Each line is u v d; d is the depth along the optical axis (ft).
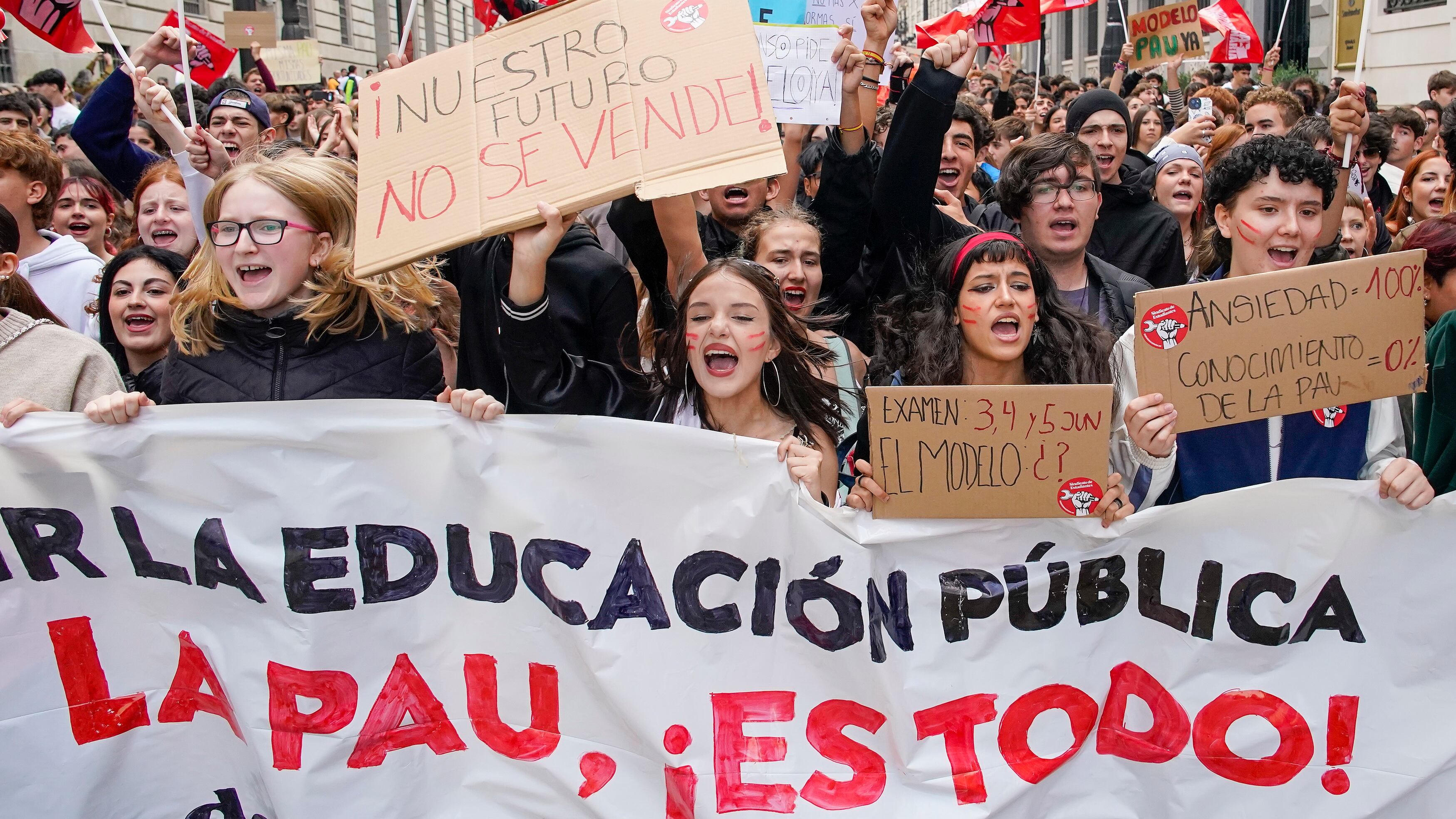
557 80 7.92
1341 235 13.01
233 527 8.28
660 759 8.14
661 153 7.64
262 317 8.58
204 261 8.60
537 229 7.96
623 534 8.16
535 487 8.19
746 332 8.69
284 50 35.73
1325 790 8.13
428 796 8.34
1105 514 7.89
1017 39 20.22
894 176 11.51
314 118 25.81
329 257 8.42
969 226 12.81
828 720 8.09
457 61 8.13
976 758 8.08
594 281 10.19
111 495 8.29
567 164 7.73
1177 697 8.16
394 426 8.20
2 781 8.30
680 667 8.14
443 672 8.34
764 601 8.09
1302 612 8.09
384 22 97.09
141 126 21.39
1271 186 8.77
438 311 11.14
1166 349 7.82
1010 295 8.61
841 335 12.55
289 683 8.30
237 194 8.27
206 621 8.40
